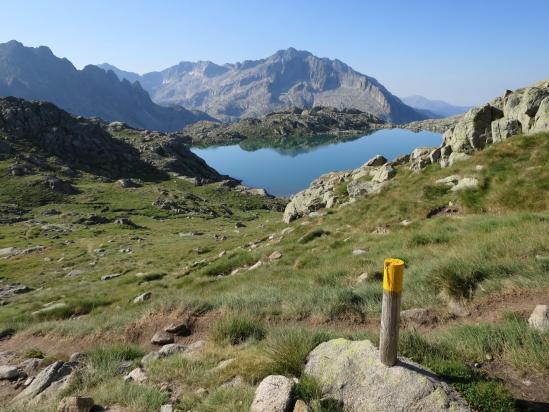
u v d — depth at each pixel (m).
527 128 27.12
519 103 28.77
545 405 5.19
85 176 170.38
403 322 9.45
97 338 13.88
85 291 31.81
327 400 5.66
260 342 9.18
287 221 48.22
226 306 13.41
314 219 32.97
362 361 6.06
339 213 30.94
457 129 32.12
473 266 10.72
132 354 10.98
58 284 41.84
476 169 25.08
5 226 92.88
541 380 5.73
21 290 40.12
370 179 41.97
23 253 63.84
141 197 142.75
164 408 6.93
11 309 28.41
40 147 183.00
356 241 22.62
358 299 11.81
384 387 5.48
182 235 79.88
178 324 12.88
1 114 188.88
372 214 26.78
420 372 5.57
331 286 14.57
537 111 26.88
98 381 9.23
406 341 6.79
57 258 58.81
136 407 7.16
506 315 8.23
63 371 10.23
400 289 5.45
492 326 7.28
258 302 13.32
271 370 7.16
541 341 6.46
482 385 5.41
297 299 12.51
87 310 22.06
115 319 15.02
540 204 19.44
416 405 5.11
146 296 20.80
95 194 142.12
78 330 14.64
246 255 25.95
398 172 36.38
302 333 8.10
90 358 10.48
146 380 8.40
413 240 17.89
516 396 5.43
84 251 63.47
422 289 10.91
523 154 24.28
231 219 119.62
